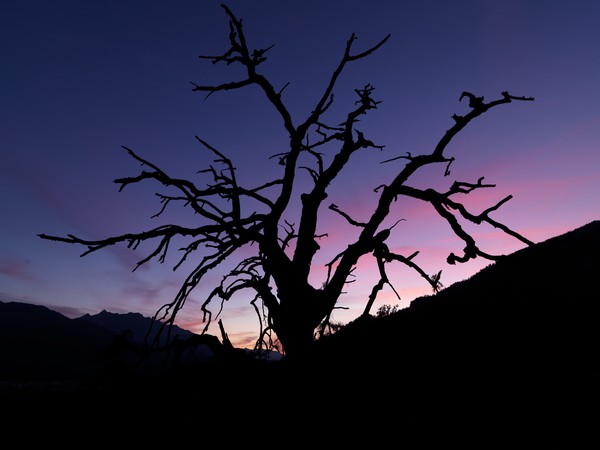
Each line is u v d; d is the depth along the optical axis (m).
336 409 5.62
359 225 6.76
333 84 6.41
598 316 19.55
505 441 8.25
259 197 7.07
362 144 6.72
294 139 6.66
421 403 10.05
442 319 22.06
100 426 11.08
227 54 6.33
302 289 6.25
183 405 8.77
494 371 13.77
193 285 6.14
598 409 9.10
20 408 15.22
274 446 5.05
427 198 5.83
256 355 6.45
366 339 6.99
